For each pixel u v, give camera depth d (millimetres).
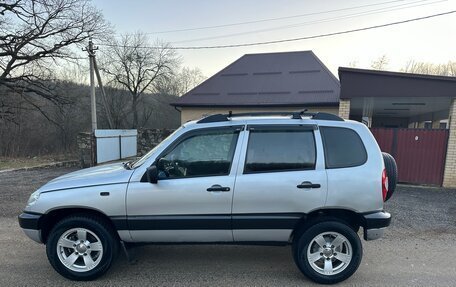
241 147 3285
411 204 6766
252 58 17766
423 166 9164
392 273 3443
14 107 21141
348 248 3215
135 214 3248
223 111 15156
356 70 9125
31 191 8062
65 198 3250
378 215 3205
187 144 3359
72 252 3318
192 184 3211
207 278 3320
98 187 3264
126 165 3768
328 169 3223
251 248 4180
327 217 3273
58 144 25078
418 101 10227
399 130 9320
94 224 3256
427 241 4480
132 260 3787
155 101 34750
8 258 3812
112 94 31297
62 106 22625
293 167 3248
